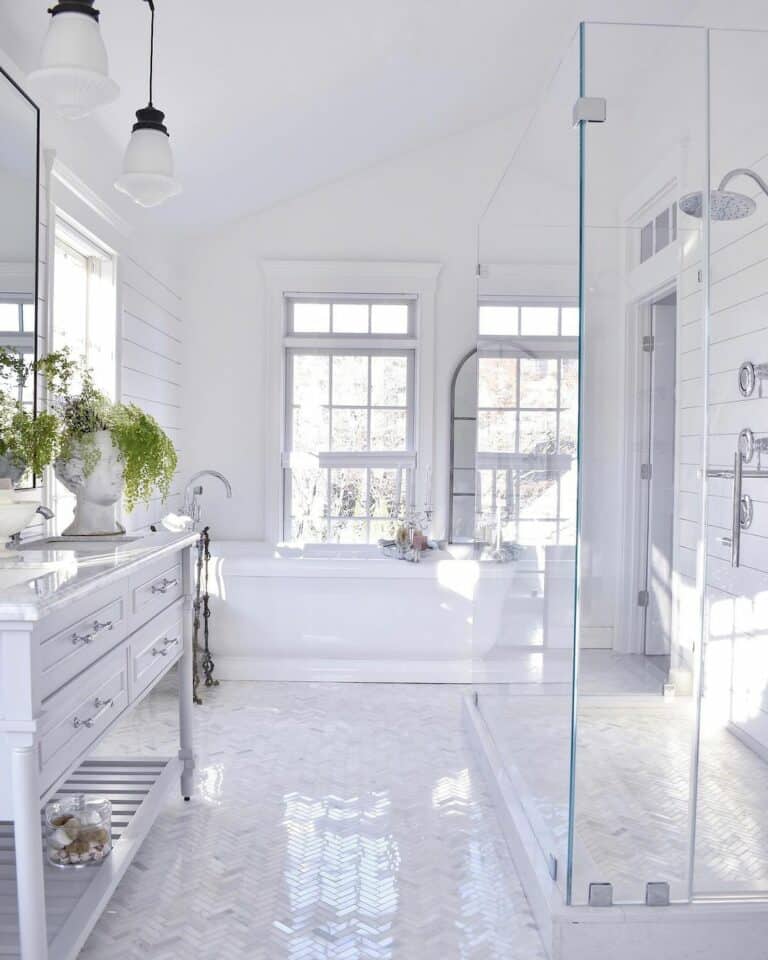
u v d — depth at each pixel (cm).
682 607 217
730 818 239
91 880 221
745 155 248
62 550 240
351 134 471
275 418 541
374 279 539
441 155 540
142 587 248
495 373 336
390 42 379
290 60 360
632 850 213
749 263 254
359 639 470
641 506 222
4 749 171
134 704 239
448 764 345
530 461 272
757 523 253
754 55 244
